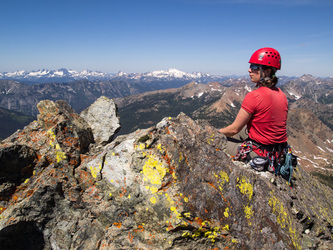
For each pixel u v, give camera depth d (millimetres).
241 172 1888
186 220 1584
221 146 2037
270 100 1783
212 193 1684
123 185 1726
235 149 2170
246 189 1845
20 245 1654
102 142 2682
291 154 2076
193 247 1638
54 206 1766
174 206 1586
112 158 1779
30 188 1757
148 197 1641
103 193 1795
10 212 1599
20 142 1998
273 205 1920
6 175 1735
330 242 2174
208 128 2053
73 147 2035
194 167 1731
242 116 1892
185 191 1622
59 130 2037
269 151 1986
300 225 2117
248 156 2064
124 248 1678
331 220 2371
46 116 2184
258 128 1938
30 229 1686
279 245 1791
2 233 1554
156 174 1651
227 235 1651
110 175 1780
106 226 1754
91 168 1856
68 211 1787
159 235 1630
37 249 1696
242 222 1715
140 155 1693
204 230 1612
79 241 1728
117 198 1736
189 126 1978
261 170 2037
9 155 1725
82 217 1786
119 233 1710
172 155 1701
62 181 1821
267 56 1802
